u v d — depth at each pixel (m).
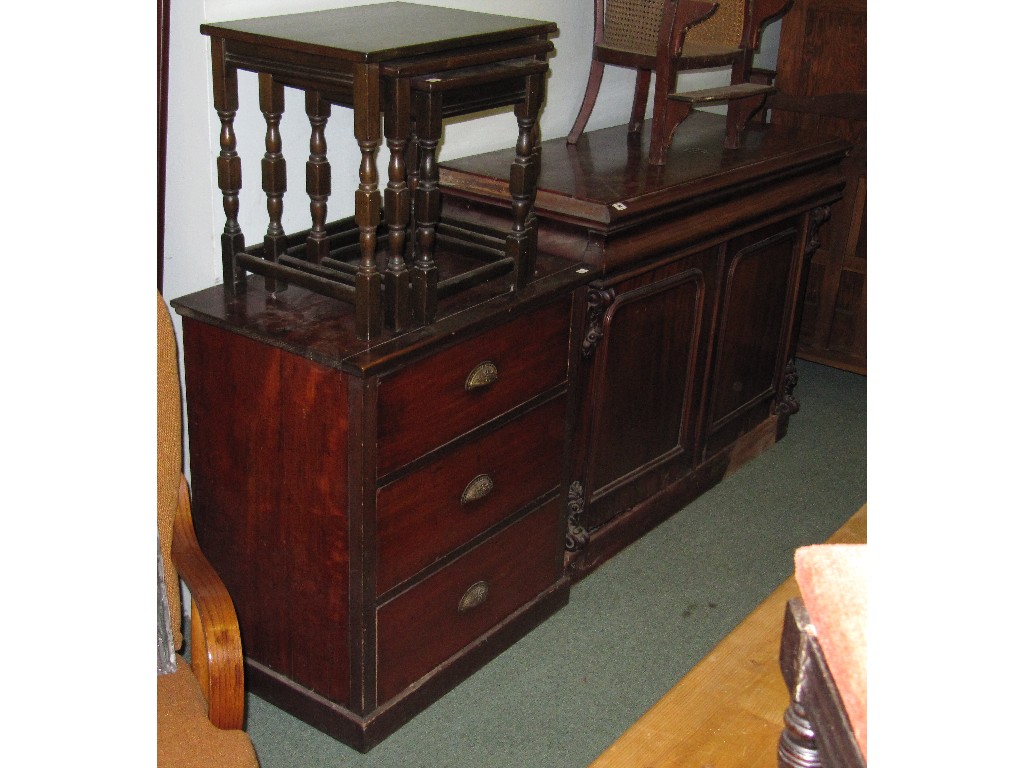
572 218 2.32
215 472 2.11
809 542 2.93
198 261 2.20
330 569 1.99
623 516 2.80
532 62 1.98
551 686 2.31
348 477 1.88
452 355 1.96
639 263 2.44
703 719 1.32
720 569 2.79
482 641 2.32
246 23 1.96
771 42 4.25
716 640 2.49
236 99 1.95
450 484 2.07
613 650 2.44
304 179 2.31
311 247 2.11
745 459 3.33
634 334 2.57
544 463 2.34
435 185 1.86
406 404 1.89
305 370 1.86
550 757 2.10
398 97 1.75
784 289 3.20
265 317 1.95
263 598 2.14
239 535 2.12
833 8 3.49
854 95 3.55
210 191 2.12
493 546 2.26
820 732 0.83
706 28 3.01
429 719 2.19
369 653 2.02
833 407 3.82
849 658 0.75
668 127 2.64
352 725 2.08
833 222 3.77
